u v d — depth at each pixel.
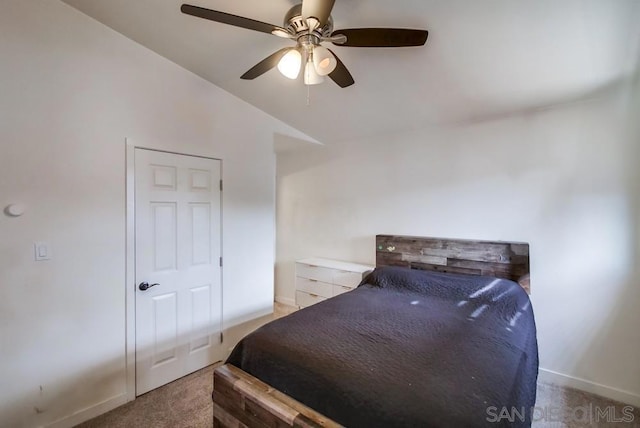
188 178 2.59
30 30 1.81
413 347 1.64
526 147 2.60
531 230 2.59
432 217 3.14
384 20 1.76
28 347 1.82
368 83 2.45
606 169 2.28
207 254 2.74
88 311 2.05
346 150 3.81
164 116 2.42
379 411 1.22
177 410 2.16
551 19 1.58
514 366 1.51
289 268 4.48
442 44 1.89
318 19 1.38
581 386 2.39
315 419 1.33
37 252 1.84
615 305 2.27
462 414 1.14
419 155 3.22
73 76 1.97
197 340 2.68
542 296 2.54
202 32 2.08
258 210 3.17
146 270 2.34
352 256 3.77
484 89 2.32
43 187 1.86
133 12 1.95
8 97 1.74
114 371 2.17
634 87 2.16
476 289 2.45
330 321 1.98
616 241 2.25
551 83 2.16
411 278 2.74
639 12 1.47
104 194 2.11
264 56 2.28
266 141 3.22
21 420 1.81
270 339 1.74
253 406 1.52
